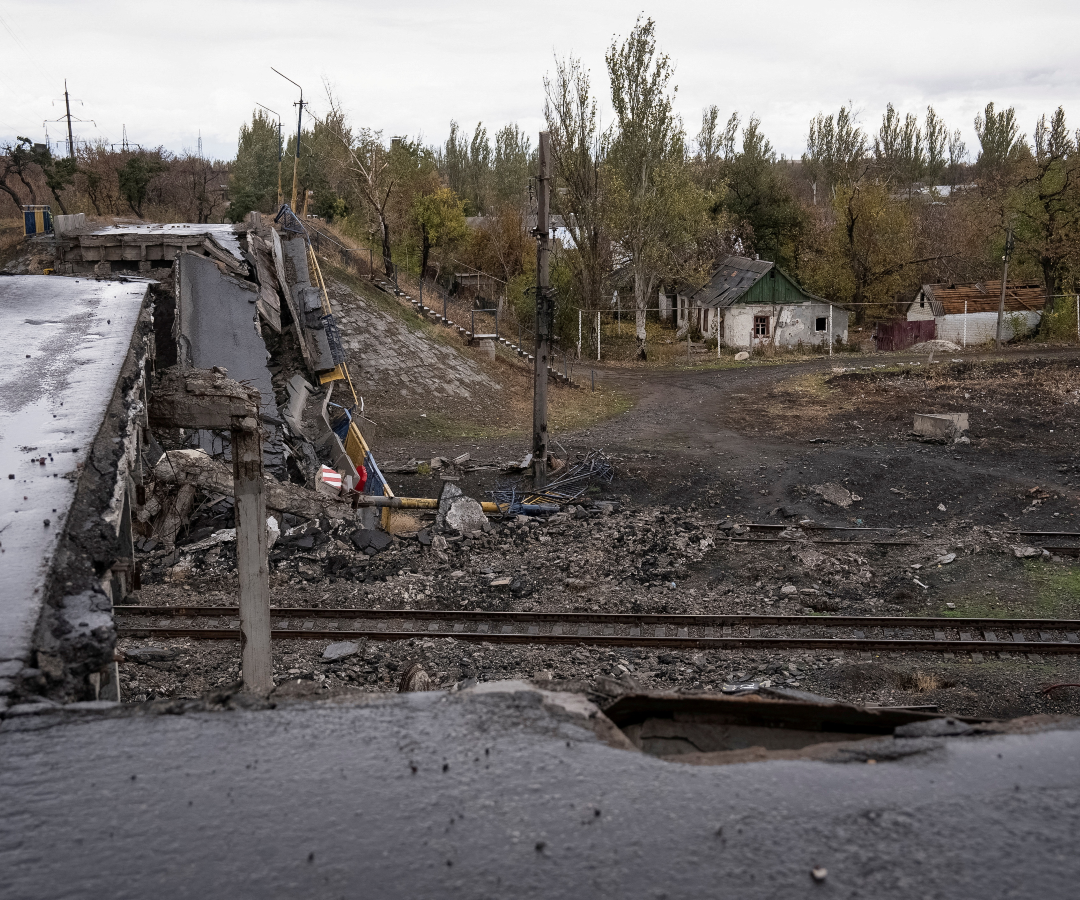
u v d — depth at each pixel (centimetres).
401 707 430
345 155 4216
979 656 1193
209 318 2078
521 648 1232
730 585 1519
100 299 1209
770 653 1215
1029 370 3384
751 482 2164
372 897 295
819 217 6353
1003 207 4838
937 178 9612
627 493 2139
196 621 1307
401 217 4550
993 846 321
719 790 360
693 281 4700
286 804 348
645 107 4281
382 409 2864
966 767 377
